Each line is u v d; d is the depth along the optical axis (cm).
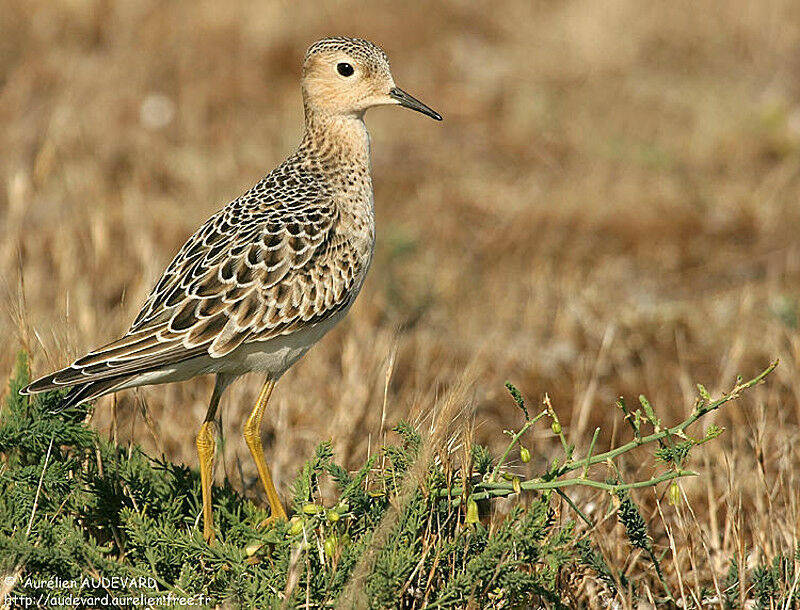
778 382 1212
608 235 1644
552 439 1166
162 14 2139
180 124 1869
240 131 1869
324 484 962
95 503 855
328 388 1201
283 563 786
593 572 874
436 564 785
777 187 1738
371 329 1355
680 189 1736
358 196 977
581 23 2250
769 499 927
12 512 821
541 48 2202
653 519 997
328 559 793
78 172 1673
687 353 1348
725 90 2064
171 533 816
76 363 833
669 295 1507
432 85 2078
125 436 1018
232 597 776
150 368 860
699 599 842
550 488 788
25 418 859
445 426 821
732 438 1107
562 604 813
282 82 2044
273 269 892
